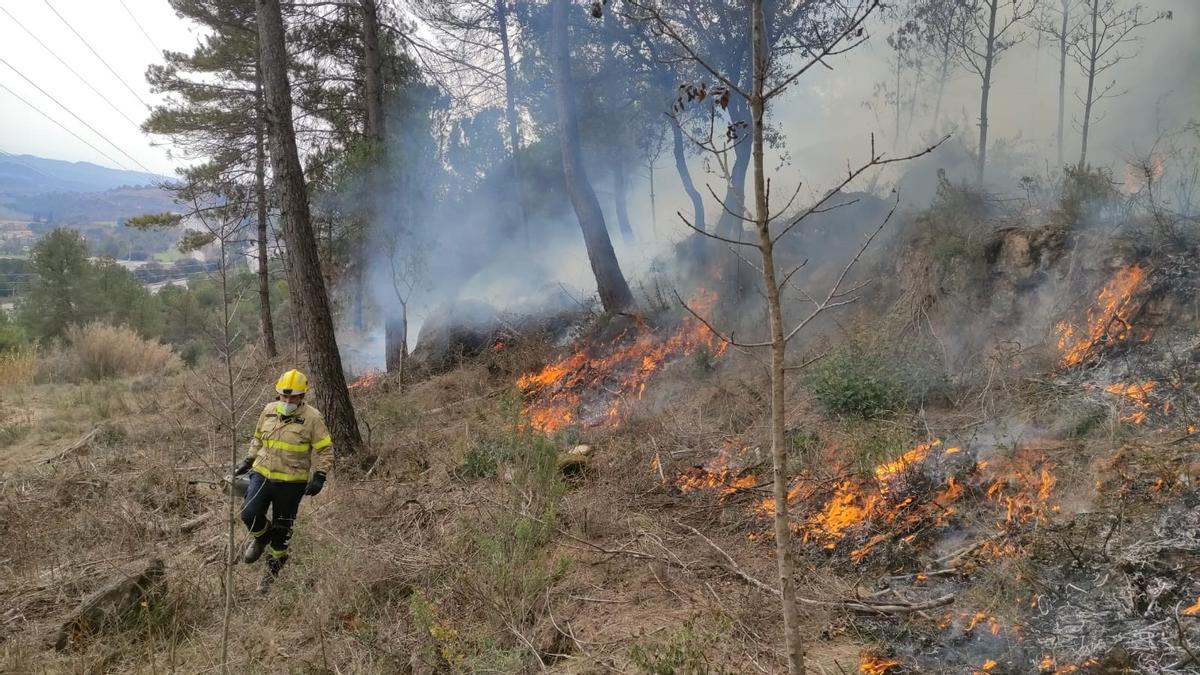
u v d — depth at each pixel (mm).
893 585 4254
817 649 3785
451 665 4016
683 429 7938
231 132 18969
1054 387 6277
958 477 4984
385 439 9219
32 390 17266
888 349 7691
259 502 5500
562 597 4715
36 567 5848
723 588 4535
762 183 2549
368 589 4918
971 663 3379
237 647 4531
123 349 20531
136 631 4688
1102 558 3803
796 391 8148
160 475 8180
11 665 4277
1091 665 3131
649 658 3676
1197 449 4555
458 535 5605
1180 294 6496
